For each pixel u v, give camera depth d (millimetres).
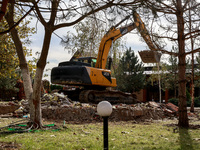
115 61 20375
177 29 8508
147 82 35406
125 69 32031
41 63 7074
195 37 8344
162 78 29859
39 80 7133
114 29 5367
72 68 14656
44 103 12156
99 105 3744
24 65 7426
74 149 4840
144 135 6770
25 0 4656
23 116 10617
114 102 17812
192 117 13508
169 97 38125
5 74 16969
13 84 26141
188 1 7406
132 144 5480
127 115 11492
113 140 5906
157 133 7141
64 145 5133
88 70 14781
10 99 26625
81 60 16375
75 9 4859
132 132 7328
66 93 17953
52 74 15633
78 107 11359
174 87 30484
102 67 16203
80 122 10078
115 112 11562
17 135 6156
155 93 40688
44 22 6141
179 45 8602
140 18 5395
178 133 7125
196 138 6160
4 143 5066
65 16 5137
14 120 9602
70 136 6250
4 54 15328
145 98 37281
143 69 32531
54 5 5066
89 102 15711
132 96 20016
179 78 8758
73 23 6000
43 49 6945
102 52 16141
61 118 10781
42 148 4789
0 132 6543
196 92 34094
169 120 12125
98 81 15414
